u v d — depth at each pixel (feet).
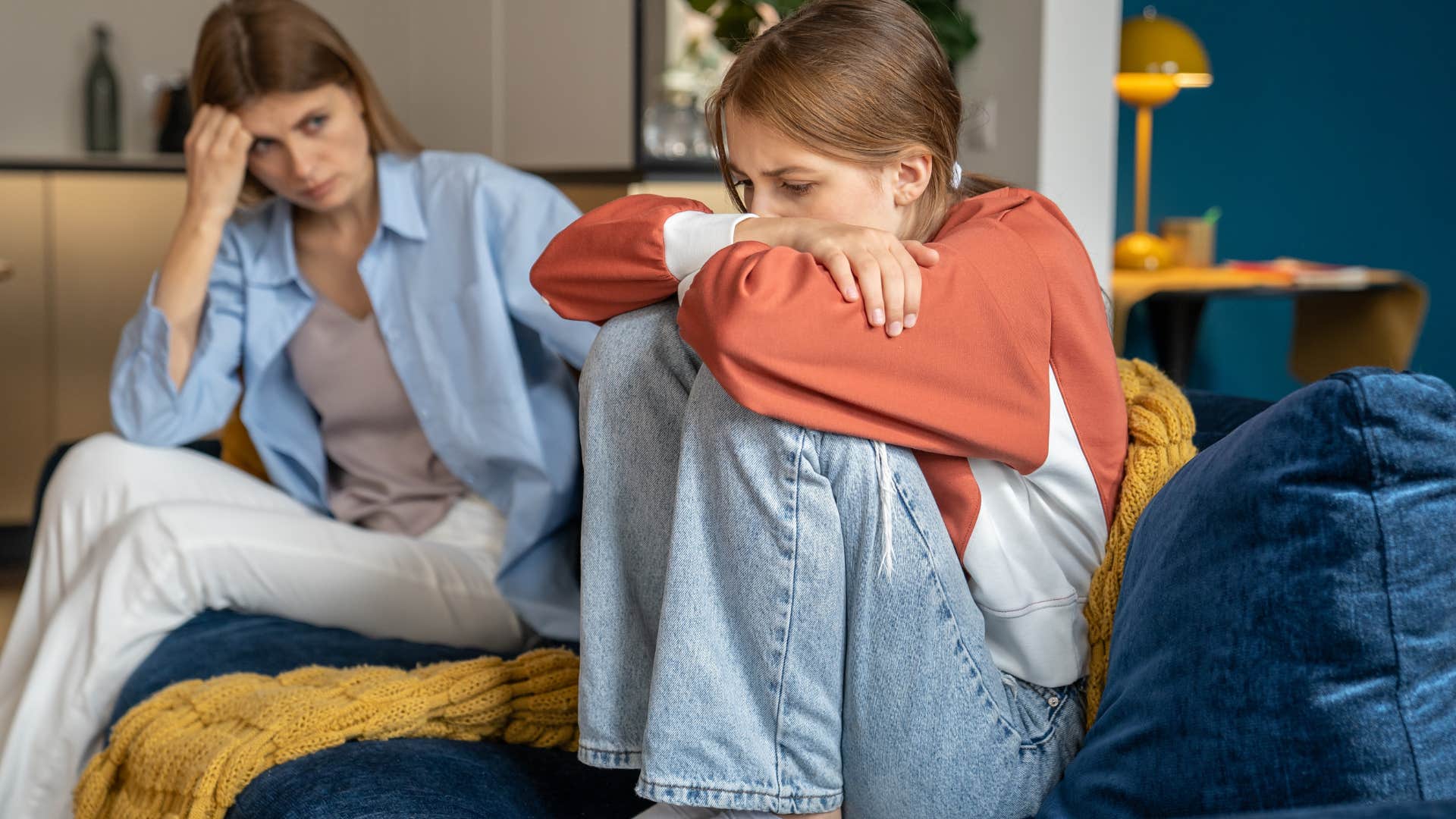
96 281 12.48
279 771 3.76
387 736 3.99
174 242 5.91
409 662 5.01
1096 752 3.14
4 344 12.32
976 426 3.14
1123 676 3.13
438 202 5.91
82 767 5.00
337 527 5.58
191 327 6.02
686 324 3.14
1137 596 3.16
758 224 3.30
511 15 12.14
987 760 3.23
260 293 6.09
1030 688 3.49
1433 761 2.62
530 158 12.03
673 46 11.80
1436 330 15.08
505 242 5.84
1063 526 3.50
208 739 3.99
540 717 4.11
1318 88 14.80
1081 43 9.67
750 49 3.56
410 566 5.57
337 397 6.17
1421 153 14.82
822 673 3.17
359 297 6.16
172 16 14.14
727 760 3.20
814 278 3.01
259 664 4.79
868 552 3.09
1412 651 2.64
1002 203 3.60
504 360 5.79
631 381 3.47
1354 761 2.63
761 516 3.11
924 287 3.09
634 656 3.52
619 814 3.67
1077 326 3.41
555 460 5.88
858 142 3.43
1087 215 9.91
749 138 3.50
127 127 14.07
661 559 3.47
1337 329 12.92
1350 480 2.68
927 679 3.14
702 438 3.19
